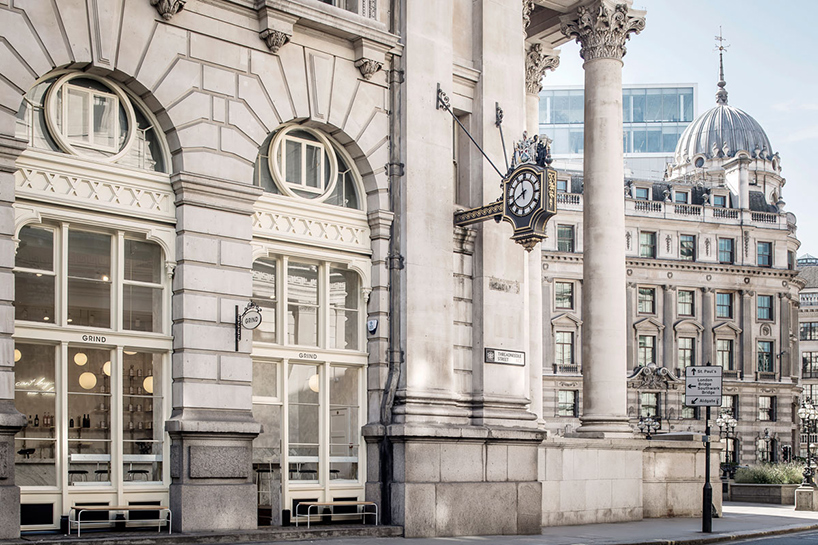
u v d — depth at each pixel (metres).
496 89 24.05
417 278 21.67
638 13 29.70
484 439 21.95
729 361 87.38
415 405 21.17
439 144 22.55
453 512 21.12
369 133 21.56
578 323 80.31
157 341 18.19
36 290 17.03
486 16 24.12
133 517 17.69
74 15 17.14
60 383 17.00
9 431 15.71
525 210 21.02
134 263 18.28
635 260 84.12
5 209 16.09
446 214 22.45
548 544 19.66
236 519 18.30
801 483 41.81
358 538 19.30
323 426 20.69
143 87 18.06
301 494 20.14
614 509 26.97
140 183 18.11
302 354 20.39
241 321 18.75
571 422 79.19
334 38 21.06
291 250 20.36
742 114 104.38
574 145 145.50
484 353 22.77
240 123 19.34
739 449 86.19
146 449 17.98
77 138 17.61
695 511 29.91
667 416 83.00
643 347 84.12
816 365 118.69
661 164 136.25
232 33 19.38
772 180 102.50
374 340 21.42
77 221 17.33
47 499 16.69
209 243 18.62
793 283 94.19
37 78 16.69
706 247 87.44
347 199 21.75
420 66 22.34
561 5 29.77
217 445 18.22
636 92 151.25
